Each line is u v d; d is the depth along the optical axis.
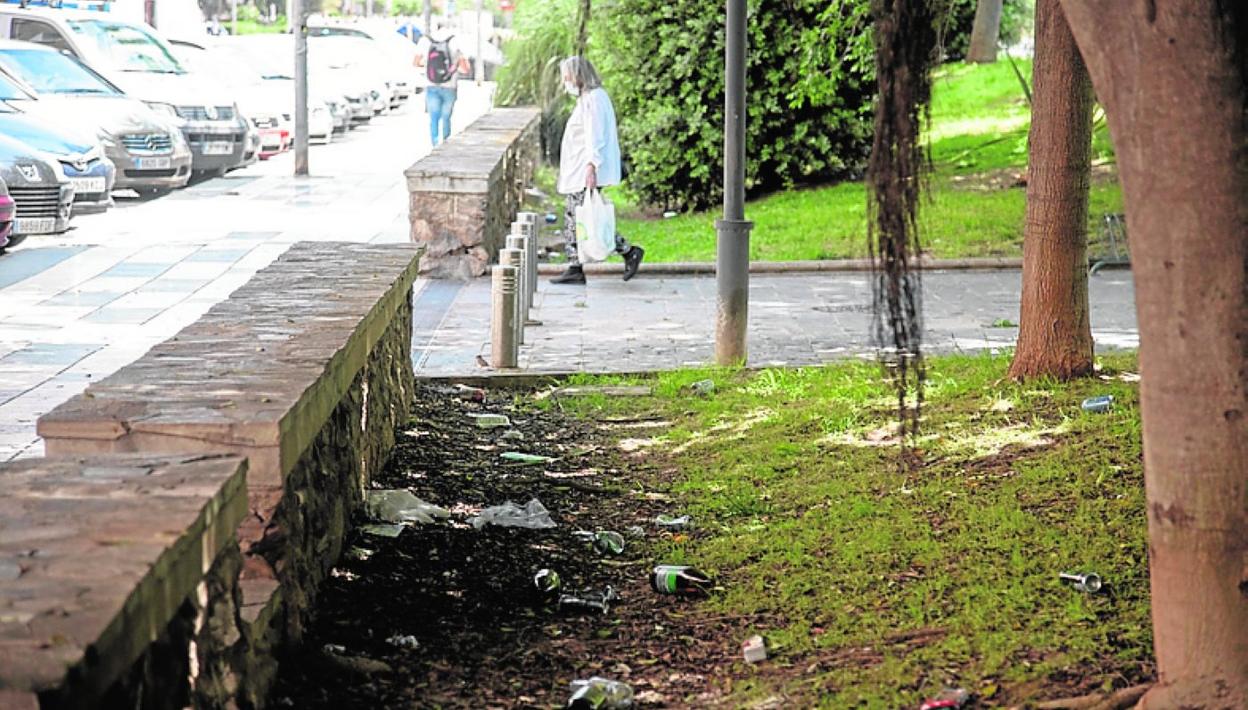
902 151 5.25
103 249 17.84
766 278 16.95
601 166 16.33
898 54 5.20
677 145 22.34
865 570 6.85
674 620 6.51
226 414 5.20
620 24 22.05
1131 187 4.58
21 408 10.14
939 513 7.54
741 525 7.91
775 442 9.38
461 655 5.98
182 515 4.11
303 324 7.12
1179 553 4.71
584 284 16.58
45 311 13.87
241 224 20.42
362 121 41.31
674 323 14.22
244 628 4.87
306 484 6.13
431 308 14.99
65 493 4.31
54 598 3.52
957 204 20.09
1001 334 13.52
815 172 23.59
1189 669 4.74
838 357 12.39
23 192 18.25
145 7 33.38
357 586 6.70
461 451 9.54
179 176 23.53
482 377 11.57
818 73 20.77
